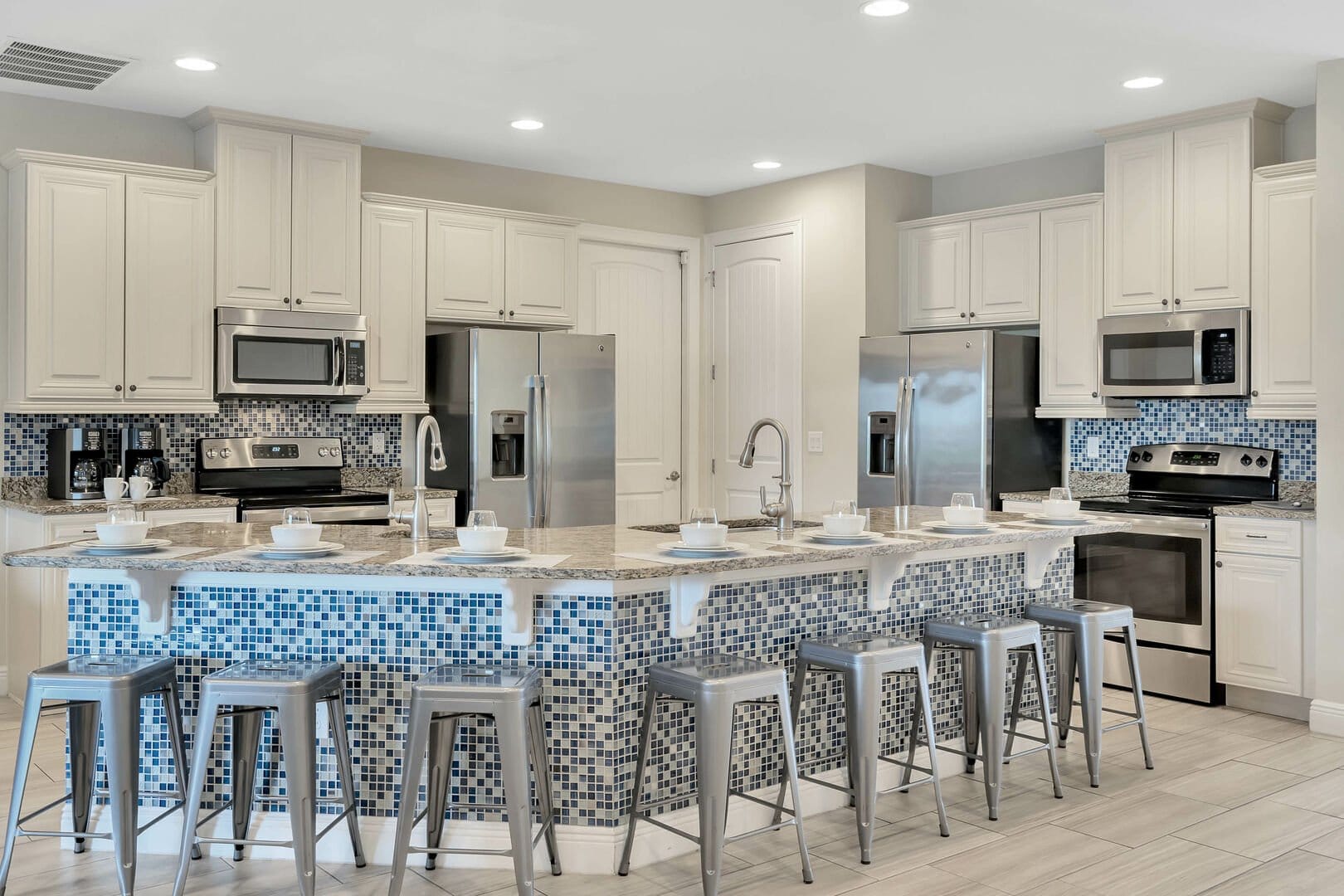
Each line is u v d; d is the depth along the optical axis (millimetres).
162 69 4504
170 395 4992
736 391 6945
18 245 4754
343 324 5398
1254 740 4402
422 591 3166
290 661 3102
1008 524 4047
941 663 3984
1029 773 3988
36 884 2982
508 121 5293
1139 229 5320
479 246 5906
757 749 3461
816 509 6465
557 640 3113
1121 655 5207
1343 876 3053
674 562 2959
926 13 3900
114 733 2859
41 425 4996
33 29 4055
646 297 6969
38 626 4695
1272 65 4465
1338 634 4453
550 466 5738
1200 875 3057
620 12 3879
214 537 3561
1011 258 5852
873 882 3014
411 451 6008
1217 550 4883
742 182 6672
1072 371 5621
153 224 4934
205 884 2994
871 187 6215
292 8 3836
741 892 2939
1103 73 4562
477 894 2926
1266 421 5262
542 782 3025
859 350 6168
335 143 5402
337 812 3219
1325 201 4473
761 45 4219
